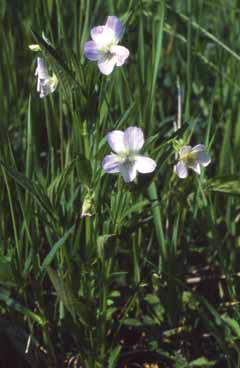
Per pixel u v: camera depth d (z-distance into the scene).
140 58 0.54
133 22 0.61
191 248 0.57
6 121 0.53
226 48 0.57
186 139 0.49
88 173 0.45
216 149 0.62
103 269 0.49
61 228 0.49
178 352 0.52
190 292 0.52
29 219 0.49
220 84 0.60
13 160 0.50
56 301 0.53
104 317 0.50
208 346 0.54
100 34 0.45
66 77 0.45
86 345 0.51
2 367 0.53
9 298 0.49
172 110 0.68
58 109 0.54
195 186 0.55
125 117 0.49
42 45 0.44
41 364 0.51
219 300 0.57
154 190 0.52
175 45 0.68
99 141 0.48
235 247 0.56
